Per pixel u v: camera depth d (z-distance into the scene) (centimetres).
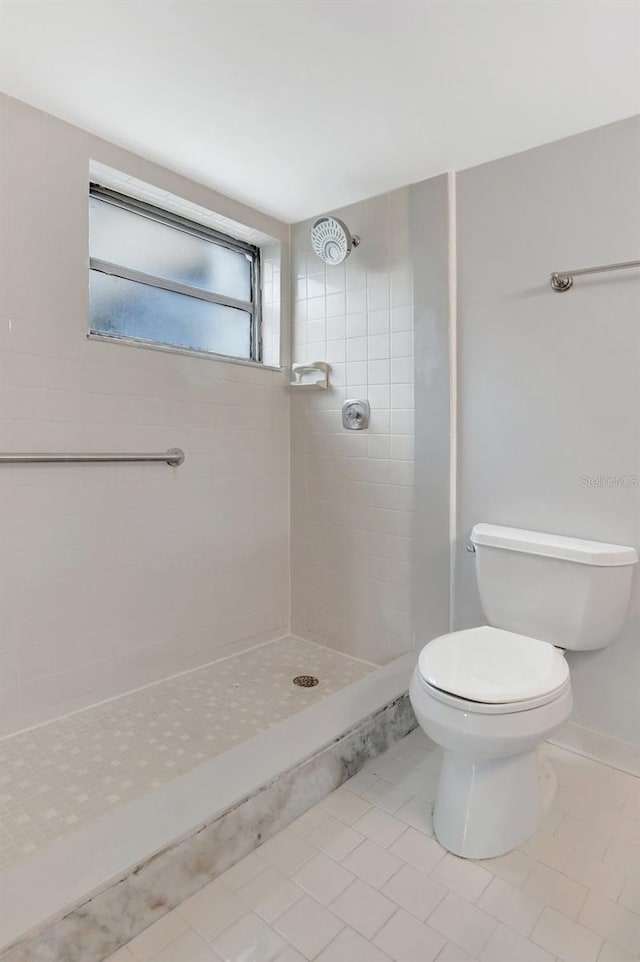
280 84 159
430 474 216
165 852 122
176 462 219
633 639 173
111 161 193
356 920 122
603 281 174
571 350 181
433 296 211
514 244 192
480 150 191
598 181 174
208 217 232
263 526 256
